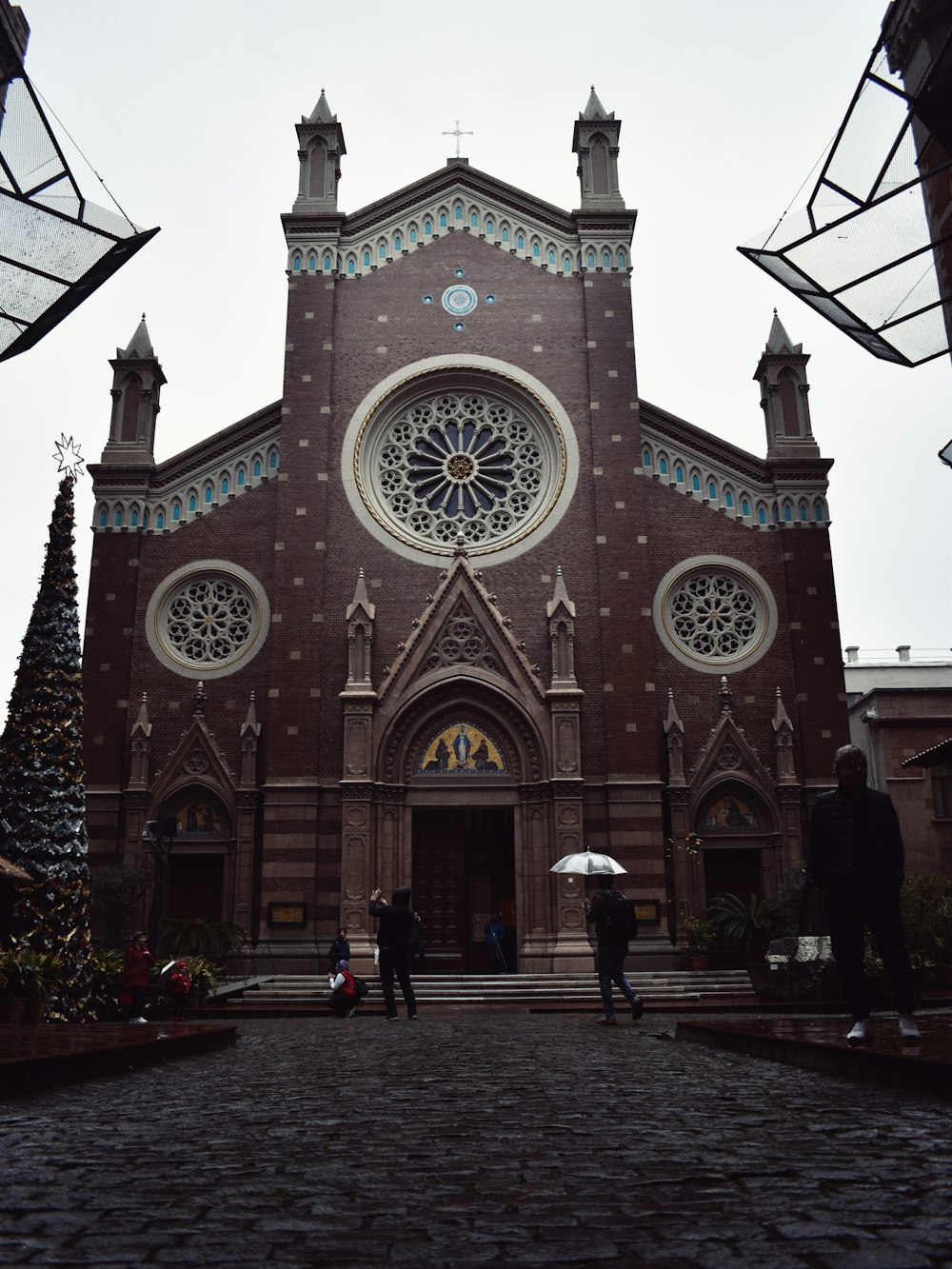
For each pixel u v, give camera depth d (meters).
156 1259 3.80
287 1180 5.27
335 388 40.00
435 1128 7.05
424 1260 3.83
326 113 42.69
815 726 37.28
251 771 36.44
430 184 42.03
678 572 39.00
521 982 32.78
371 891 34.88
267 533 39.12
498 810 39.34
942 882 33.94
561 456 39.34
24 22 12.86
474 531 39.34
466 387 40.66
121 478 39.25
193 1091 9.39
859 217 11.82
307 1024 22.61
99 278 11.85
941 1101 7.48
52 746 26.03
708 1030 13.77
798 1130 6.48
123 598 38.19
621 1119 7.34
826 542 38.97
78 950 25.06
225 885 35.81
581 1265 3.76
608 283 40.84
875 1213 4.34
